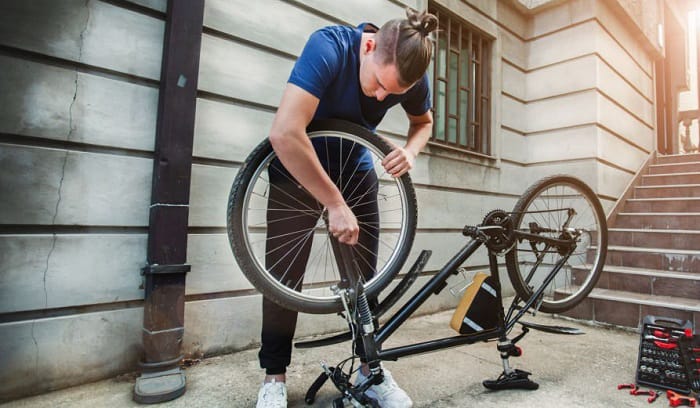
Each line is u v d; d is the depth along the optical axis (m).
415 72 1.07
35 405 1.48
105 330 1.73
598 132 4.00
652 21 5.51
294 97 1.05
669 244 3.38
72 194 1.67
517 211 1.69
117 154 1.79
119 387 1.64
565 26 4.24
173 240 1.74
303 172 1.06
